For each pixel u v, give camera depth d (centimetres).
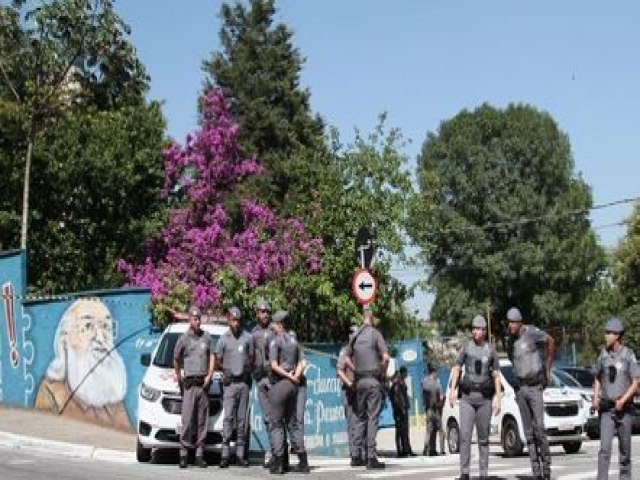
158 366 1622
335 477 1358
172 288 2250
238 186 3297
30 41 2947
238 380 1488
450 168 6016
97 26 2953
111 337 2139
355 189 2430
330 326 2370
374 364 1452
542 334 1286
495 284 5919
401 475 1380
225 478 1332
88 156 2989
